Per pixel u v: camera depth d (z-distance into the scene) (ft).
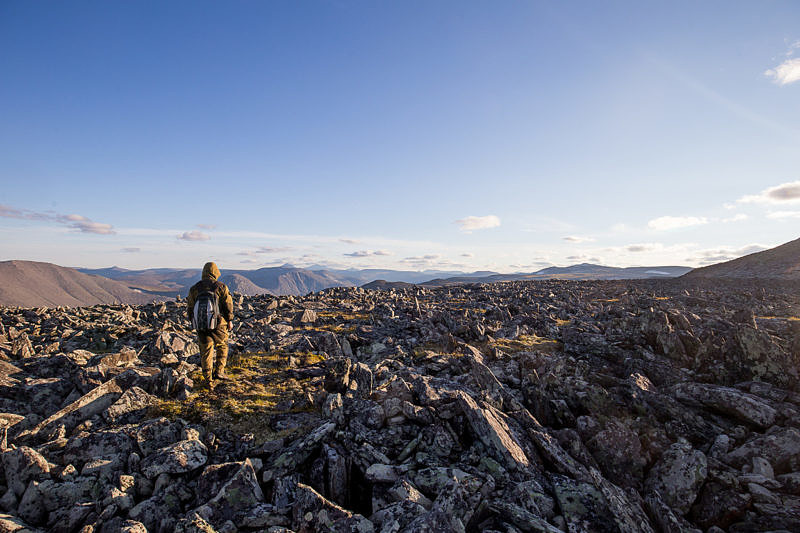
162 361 39.96
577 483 21.12
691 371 36.88
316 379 36.78
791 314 74.59
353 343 53.72
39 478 20.52
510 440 23.65
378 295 129.08
